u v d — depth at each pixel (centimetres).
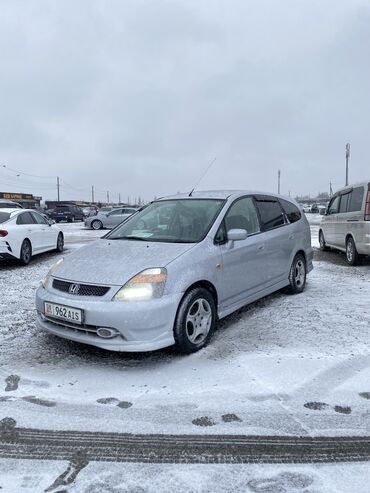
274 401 315
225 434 274
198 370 369
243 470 239
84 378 356
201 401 316
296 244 622
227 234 457
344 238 987
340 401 315
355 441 266
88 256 437
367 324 492
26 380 352
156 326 368
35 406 310
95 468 241
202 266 416
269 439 268
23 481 230
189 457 251
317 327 482
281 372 363
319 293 653
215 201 507
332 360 387
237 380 349
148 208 546
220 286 442
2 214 995
